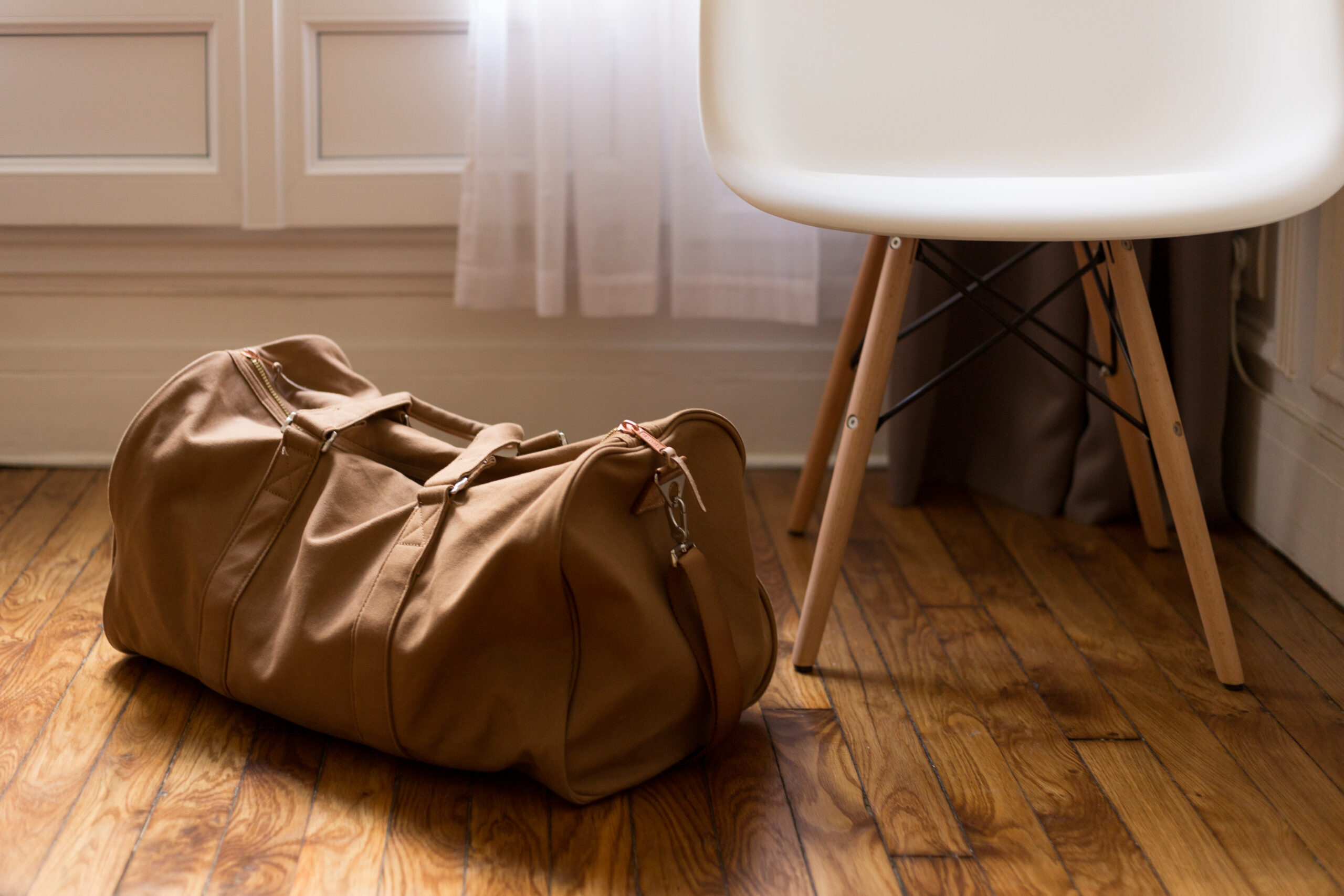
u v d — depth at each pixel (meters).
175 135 1.71
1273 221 1.03
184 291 1.79
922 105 1.37
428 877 0.89
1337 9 1.16
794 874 0.91
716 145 1.20
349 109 1.72
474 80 1.62
